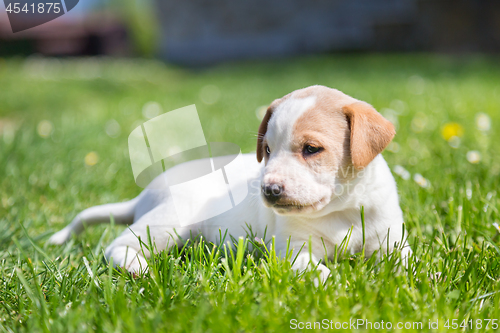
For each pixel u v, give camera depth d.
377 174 1.05
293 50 6.30
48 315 0.95
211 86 3.64
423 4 5.61
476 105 2.15
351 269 1.01
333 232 1.05
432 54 5.33
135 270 1.04
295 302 0.96
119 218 1.17
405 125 1.79
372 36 5.95
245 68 4.99
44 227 1.20
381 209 1.05
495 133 1.61
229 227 1.09
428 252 1.04
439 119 1.87
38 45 8.22
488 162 1.33
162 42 6.66
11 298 1.00
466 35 5.43
